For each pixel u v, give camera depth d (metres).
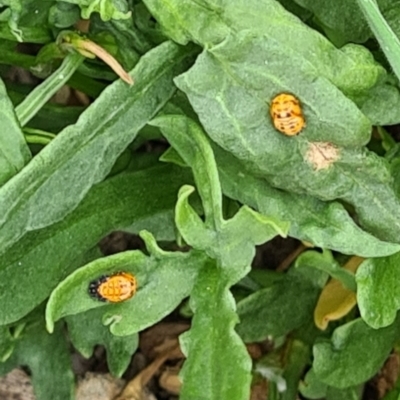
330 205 0.12
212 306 0.11
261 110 0.11
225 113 0.11
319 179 0.11
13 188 0.11
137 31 0.12
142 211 0.13
